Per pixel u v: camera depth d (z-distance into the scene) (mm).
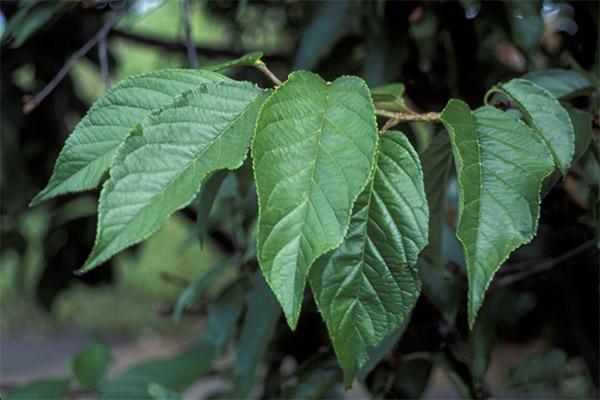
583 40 777
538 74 488
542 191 435
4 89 956
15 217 1094
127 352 4270
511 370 657
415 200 359
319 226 315
